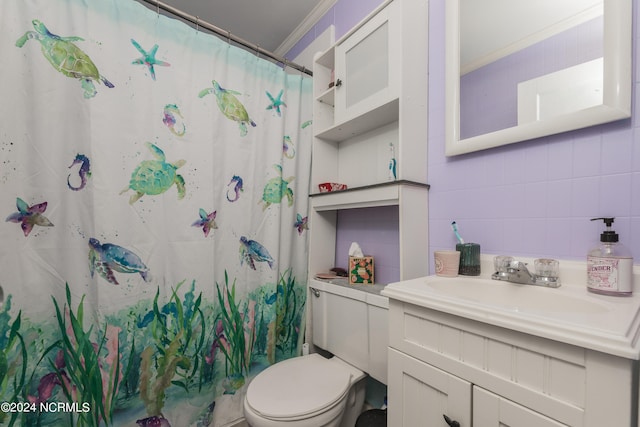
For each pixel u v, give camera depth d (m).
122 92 1.05
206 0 1.72
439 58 1.16
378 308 1.12
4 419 0.87
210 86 1.26
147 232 1.11
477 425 0.61
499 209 0.96
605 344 0.45
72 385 0.97
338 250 1.68
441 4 1.16
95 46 1.01
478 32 1.02
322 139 1.62
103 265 1.02
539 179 0.88
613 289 0.68
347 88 1.37
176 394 1.17
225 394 1.31
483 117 1.00
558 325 0.51
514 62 0.93
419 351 0.73
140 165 1.09
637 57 0.72
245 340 1.37
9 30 0.87
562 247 0.83
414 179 1.13
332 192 1.42
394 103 1.15
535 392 0.53
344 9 1.62
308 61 1.90
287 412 0.91
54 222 0.95
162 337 1.14
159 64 1.14
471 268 0.96
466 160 1.06
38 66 0.92
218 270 1.30
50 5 0.93
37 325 0.93
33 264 0.92
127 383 1.06
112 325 1.03
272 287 1.44
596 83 0.76
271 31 2.02
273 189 1.46
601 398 0.46
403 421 0.77
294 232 1.57
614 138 0.75
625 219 0.73
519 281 0.82
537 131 0.86
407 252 1.09
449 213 1.11
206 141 1.25
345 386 1.07
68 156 0.97
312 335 1.53
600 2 0.76
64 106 0.96
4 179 0.87
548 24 0.86
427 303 0.70
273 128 1.47
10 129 0.88
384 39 1.18
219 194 1.30
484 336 0.61
